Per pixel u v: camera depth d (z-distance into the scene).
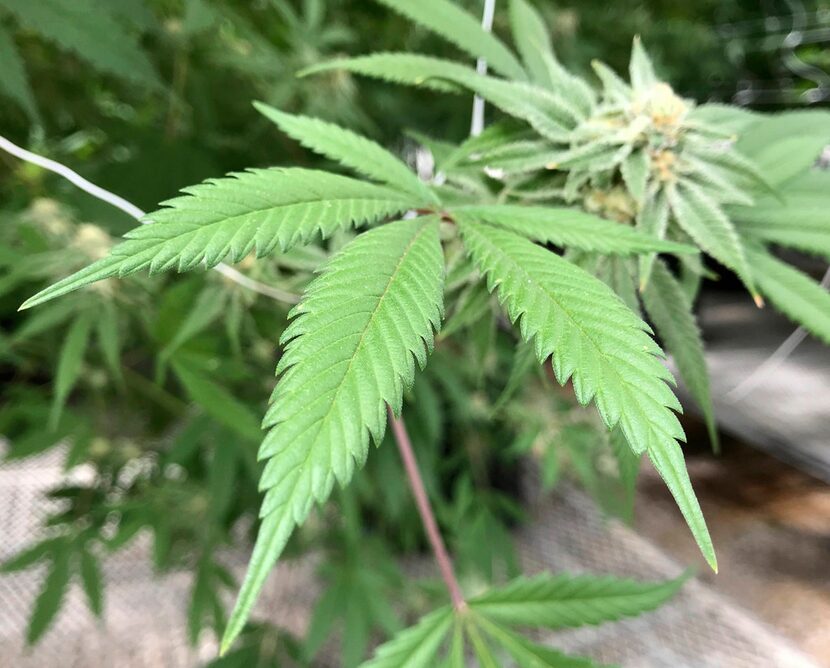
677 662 0.49
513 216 0.16
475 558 0.52
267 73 0.43
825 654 0.49
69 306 0.32
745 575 0.56
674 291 0.19
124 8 0.31
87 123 0.43
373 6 0.57
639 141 0.19
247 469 0.41
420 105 0.56
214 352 0.34
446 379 0.47
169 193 0.41
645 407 0.10
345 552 0.49
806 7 0.66
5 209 0.37
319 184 0.14
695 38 0.66
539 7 0.55
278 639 0.45
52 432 0.41
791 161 0.21
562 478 0.69
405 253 0.13
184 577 0.58
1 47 0.28
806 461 0.46
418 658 0.19
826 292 0.19
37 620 0.40
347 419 0.10
